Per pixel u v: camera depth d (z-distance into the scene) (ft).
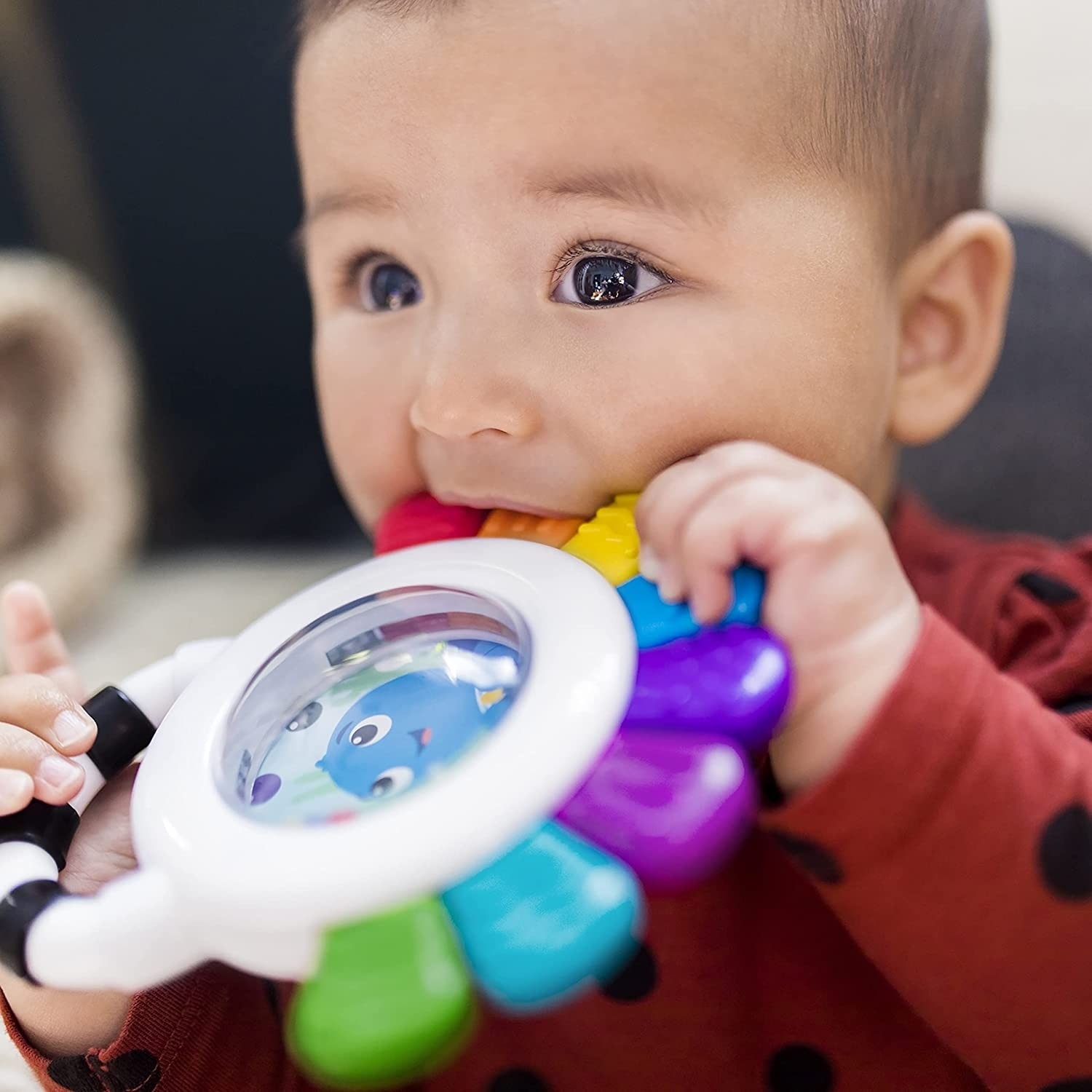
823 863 1.58
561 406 1.83
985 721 1.56
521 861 1.26
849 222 1.94
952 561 2.72
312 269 2.20
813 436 1.91
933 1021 1.66
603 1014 2.03
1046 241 3.77
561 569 1.63
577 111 1.76
